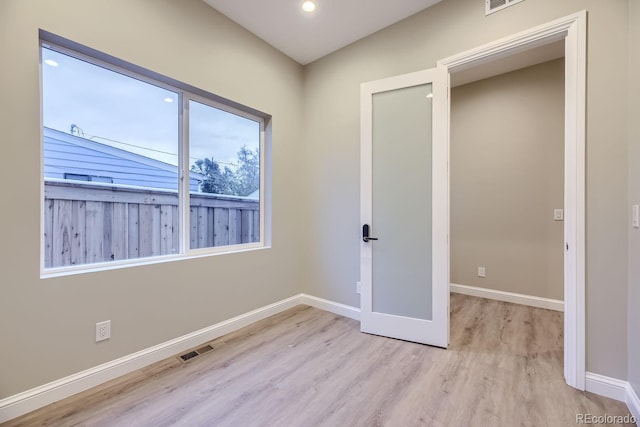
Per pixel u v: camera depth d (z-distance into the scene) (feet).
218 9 8.09
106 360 6.13
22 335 5.10
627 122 5.35
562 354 7.26
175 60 7.22
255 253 9.42
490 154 11.80
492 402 5.48
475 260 12.17
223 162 8.98
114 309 6.24
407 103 8.15
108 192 6.64
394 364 6.84
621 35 5.41
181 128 7.89
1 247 4.91
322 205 10.56
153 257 7.32
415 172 8.07
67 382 5.58
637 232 5.05
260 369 6.63
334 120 10.16
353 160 9.70
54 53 5.82
